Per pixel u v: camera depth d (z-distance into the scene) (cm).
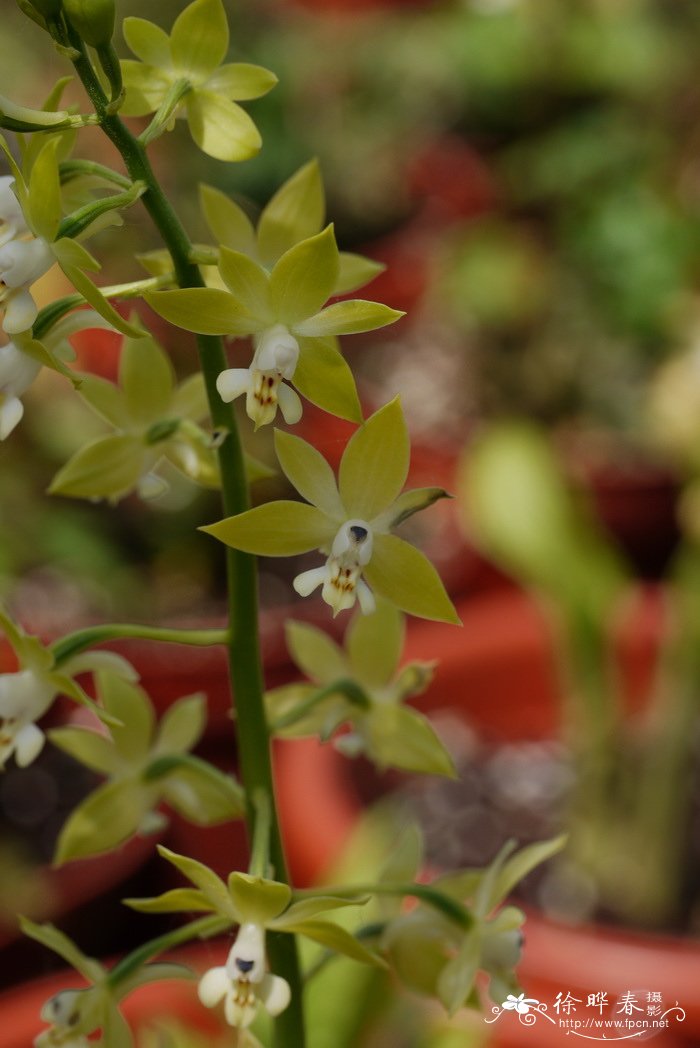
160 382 37
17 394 34
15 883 60
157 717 81
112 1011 36
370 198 145
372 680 39
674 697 59
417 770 39
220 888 33
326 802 57
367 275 37
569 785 68
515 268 106
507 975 37
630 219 100
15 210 33
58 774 75
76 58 32
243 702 36
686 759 58
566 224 108
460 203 145
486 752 71
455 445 94
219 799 38
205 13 35
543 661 71
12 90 81
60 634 85
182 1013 49
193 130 35
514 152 124
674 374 70
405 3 151
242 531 34
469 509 75
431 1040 45
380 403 113
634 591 76
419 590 34
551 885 61
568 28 118
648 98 114
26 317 33
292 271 32
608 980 49
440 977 37
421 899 37
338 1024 44
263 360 32
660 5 120
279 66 130
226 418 34
